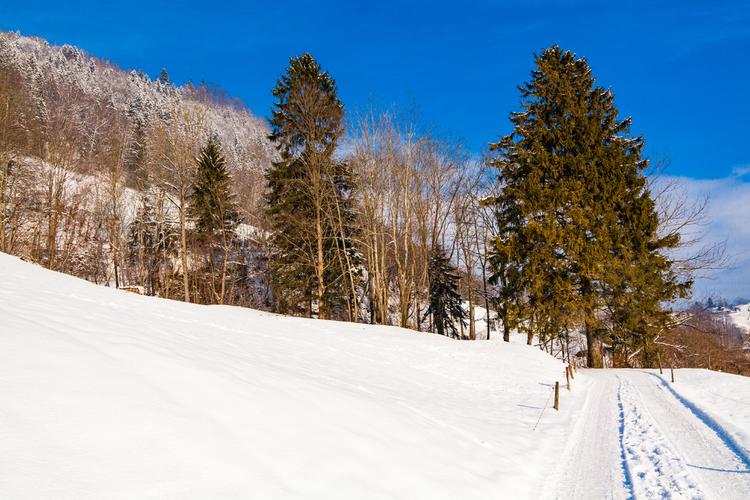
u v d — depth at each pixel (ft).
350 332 72.08
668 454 27.20
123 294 60.23
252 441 17.01
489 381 56.59
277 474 15.60
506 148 104.17
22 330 19.04
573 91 98.02
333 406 24.73
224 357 28.22
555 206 92.79
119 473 12.34
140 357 20.45
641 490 22.13
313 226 93.61
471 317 109.29
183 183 98.78
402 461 21.17
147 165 109.60
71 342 19.38
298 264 95.91
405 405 33.42
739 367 111.86
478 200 106.52
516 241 97.19
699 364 114.11
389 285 119.03
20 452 11.47
